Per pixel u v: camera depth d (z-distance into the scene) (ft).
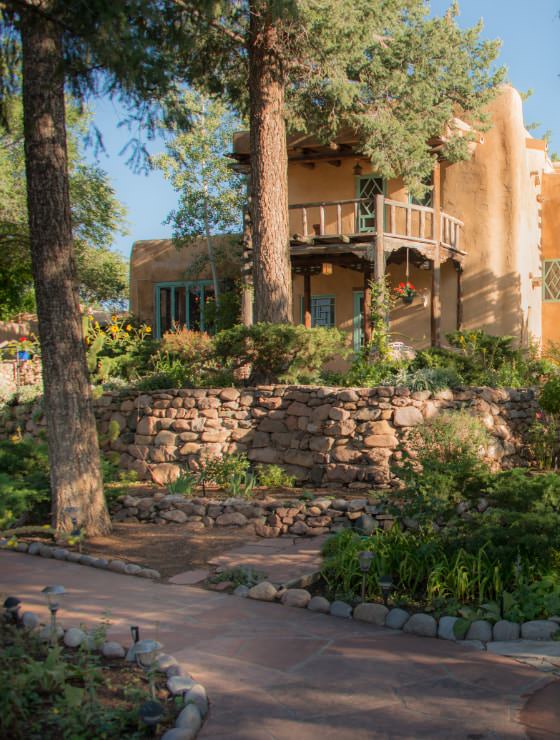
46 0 21.62
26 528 28.43
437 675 16.20
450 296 61.57
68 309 29.63
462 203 61.00
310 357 41.60
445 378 38.09
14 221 77.05
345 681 15.88
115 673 16.05
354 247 52.65
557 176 66.90
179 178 72.79
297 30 43.21
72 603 21.33
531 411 41.27
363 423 36.47
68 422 29.60
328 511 29.58
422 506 23.58
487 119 54.80
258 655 17.38
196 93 73.31
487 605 19.47
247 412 39.86
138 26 22.38
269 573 23.86
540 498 22.53
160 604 21.36
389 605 20.67
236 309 64.95
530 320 62.95
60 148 29.14
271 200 45.21
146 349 53.98
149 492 36.60
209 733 13.56
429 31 50.08
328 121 50.16
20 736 12.95
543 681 15.83
